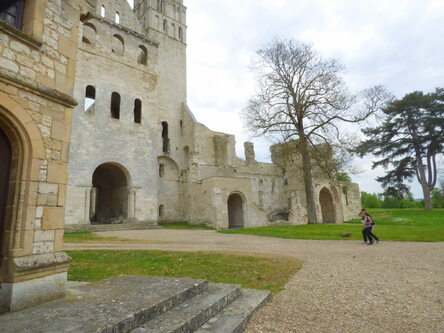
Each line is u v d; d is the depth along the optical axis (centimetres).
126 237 1566
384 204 7144
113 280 537
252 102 2467
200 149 3419
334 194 3631
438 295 503
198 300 430
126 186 2438
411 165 3853
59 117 514
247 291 523
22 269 404
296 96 2431
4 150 451
